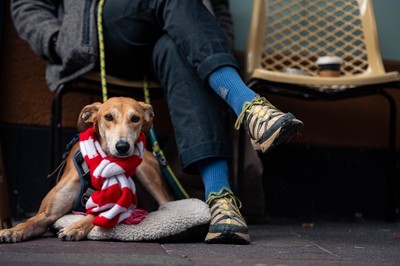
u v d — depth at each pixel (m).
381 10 3.00
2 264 1.20
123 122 1.73
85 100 2.72
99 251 1.45
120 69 2.24
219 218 1.72
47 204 1.78
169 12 1.97
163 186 2.08
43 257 1.29
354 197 2.92
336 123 2.94
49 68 2.30
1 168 1.98
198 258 1.38
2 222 1.91
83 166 1.78
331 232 2.22
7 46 2.66
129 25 2.13
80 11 2.16
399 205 2.91
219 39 1.93
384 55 2.99
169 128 2.80
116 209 1.66
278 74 2.33
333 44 2.75
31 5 2.31
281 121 1.65
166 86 2.02
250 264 1.29
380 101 2.96
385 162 2.96
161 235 1.68
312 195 2.89
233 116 2.49
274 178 2.86
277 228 2.37
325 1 2.80
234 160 2.49
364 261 1.42
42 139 2.69
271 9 2.78
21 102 2.67
